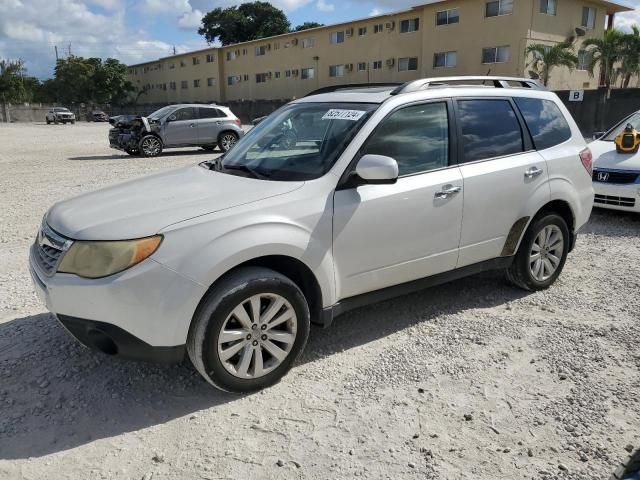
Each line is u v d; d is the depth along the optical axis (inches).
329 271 138.6
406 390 133.0
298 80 1895.9
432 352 151.5
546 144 189.6
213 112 732.7
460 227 163.5
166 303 116.9
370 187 145.0
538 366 143.1
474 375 139.3
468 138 167.9
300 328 134.8
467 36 1336.1
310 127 159.5
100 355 149.7
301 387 134.8
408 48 1504.7
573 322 169.2
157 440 115.6
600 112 957.2
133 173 517.7
